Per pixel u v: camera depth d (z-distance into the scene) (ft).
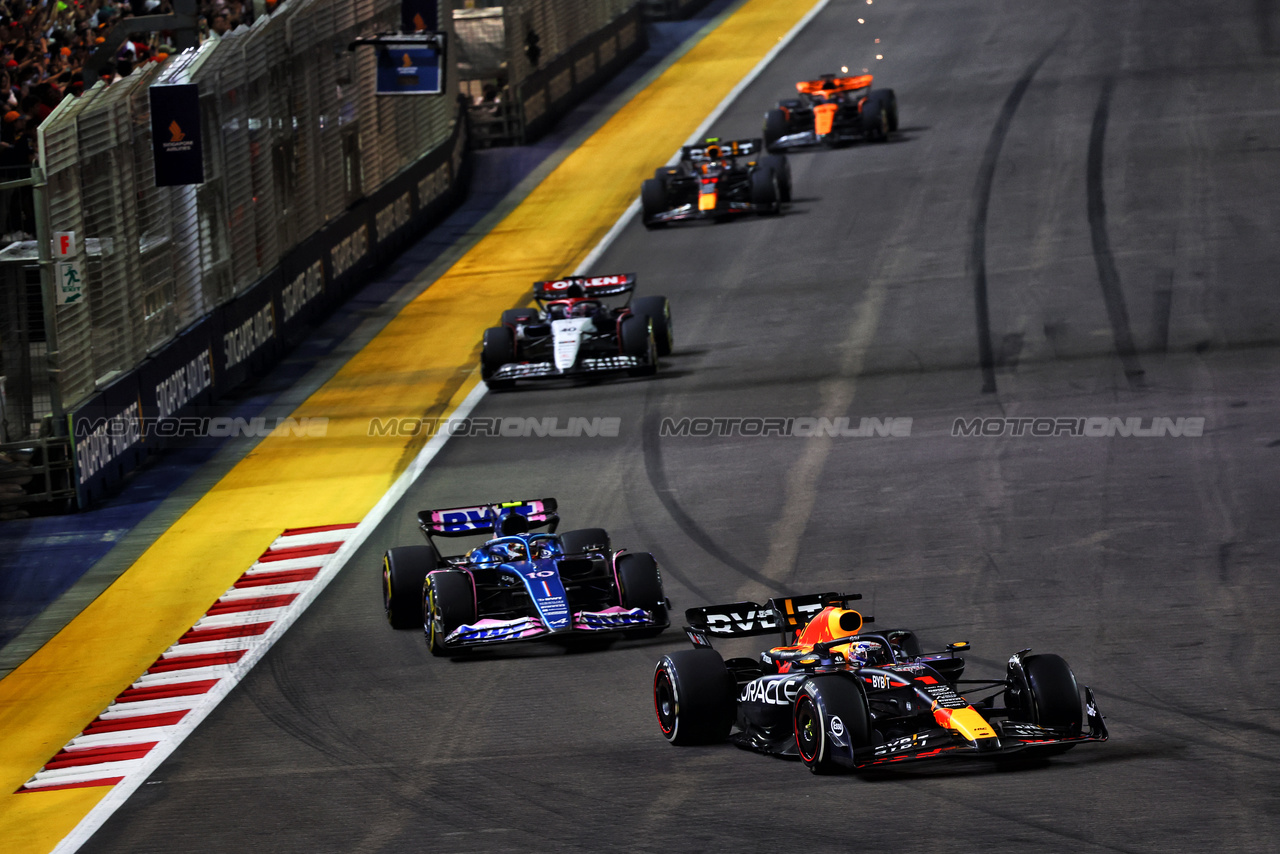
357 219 407.85
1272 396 243.19
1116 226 370.53
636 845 113.80
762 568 189.88
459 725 148.97
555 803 125.29
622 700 151.23
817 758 121.29
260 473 263.90
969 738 113.09
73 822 139.13
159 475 268.00
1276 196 379.55
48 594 213.46
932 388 268.41
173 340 293.84
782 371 289.94
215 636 189.16
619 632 174.50
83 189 259.19
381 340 355.15
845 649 128.67
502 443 264.52
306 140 376.48
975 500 207.92
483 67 557.74
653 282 375.25
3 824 141.18
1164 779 116.78
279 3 378.73
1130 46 588.50
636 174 502.38
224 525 236.84
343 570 208.85
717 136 539.29
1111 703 137.18
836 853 107.86
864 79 497.05
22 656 191.62
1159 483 207.10
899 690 122.21
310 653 177.99
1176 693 138.51
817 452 239.09
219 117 318.86
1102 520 194.29
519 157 542.16
